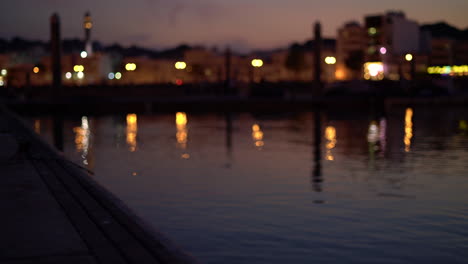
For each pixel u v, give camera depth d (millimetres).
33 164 11664
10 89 79500
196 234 11320
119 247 4988
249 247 10352
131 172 21141
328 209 13930
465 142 34281
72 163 11852
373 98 76000
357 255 9844
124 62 178250
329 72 188250
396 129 45594
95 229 5711
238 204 14531
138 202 14852
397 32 165875
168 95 90375
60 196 7719
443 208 14070
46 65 179875
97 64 170375
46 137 38125
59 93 72250
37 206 7023
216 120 57656
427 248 10297
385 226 12023
